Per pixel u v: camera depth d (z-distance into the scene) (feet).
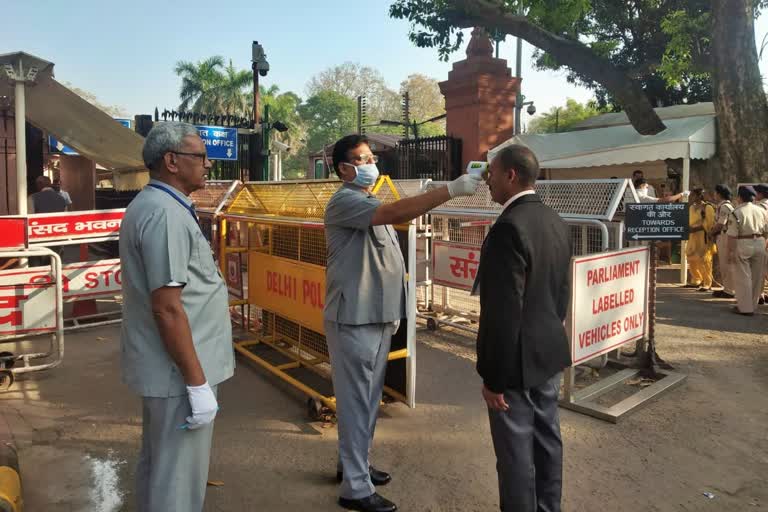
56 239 22.24
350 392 10.32
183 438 7.43
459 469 11.81
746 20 33.60
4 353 17.11
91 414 14.47
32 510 10.25
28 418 14.21
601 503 10.59
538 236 8.20
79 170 44.37
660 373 17.01
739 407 15.03
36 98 28.32
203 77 145.18
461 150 48.52
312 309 15.42
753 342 21.18
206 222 23.08
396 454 12.46
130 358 7.40
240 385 16.51
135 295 7.32
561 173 50.24
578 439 13.20
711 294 30.30
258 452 12.48
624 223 17.46
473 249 20.93
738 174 34.71
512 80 47.67
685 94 61.82
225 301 7.97
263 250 18.56
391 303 10.46
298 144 189.88
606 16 54.90
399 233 13.91
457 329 22.98
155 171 7.57
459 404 15.25
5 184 33.91
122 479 11.36
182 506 7.49
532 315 8.26
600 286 15.44
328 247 10.64
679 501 10.67
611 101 68.03
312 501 10.61
